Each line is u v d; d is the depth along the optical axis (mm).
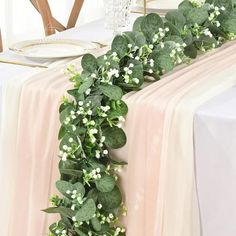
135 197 1398
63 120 1387
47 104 1457
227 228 1358
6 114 1513
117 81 1422
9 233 1563
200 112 1298
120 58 1438
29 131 1488
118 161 1412
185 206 1334
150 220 1387
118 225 1447
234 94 1395
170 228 1357
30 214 1522
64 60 1688
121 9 1939
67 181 1413
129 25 2059
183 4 1768
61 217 1428
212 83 1441
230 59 1640
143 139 1363
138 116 1358
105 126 1387
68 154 1374
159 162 1351
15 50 1736
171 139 1327
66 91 1440
